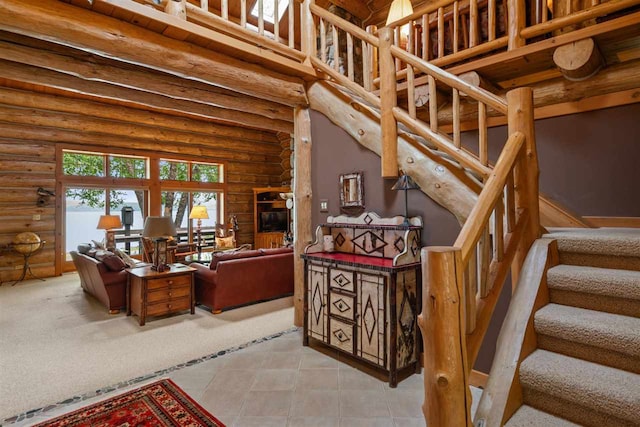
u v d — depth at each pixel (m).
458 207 2.69
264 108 4.92
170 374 2.82
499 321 2.59
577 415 1.47
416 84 3.48
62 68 3.30
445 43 3.98
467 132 3.66
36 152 6.53
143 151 7.81
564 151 3.12
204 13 3.11
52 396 2.48
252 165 9.76
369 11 6.92
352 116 3.51
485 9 3.64
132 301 4.40
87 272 4.97
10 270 6.31
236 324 4.05
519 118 2.14
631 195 2.81
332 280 3.11
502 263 1.86
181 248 7.96
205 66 3.20
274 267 5.03
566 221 2.74
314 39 3.91
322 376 2.79
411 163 2.97
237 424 2.16
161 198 8.14
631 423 1.34
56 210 6.75
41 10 2.41
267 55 3.46
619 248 1.90
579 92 2.94
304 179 4.00
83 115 7.02
